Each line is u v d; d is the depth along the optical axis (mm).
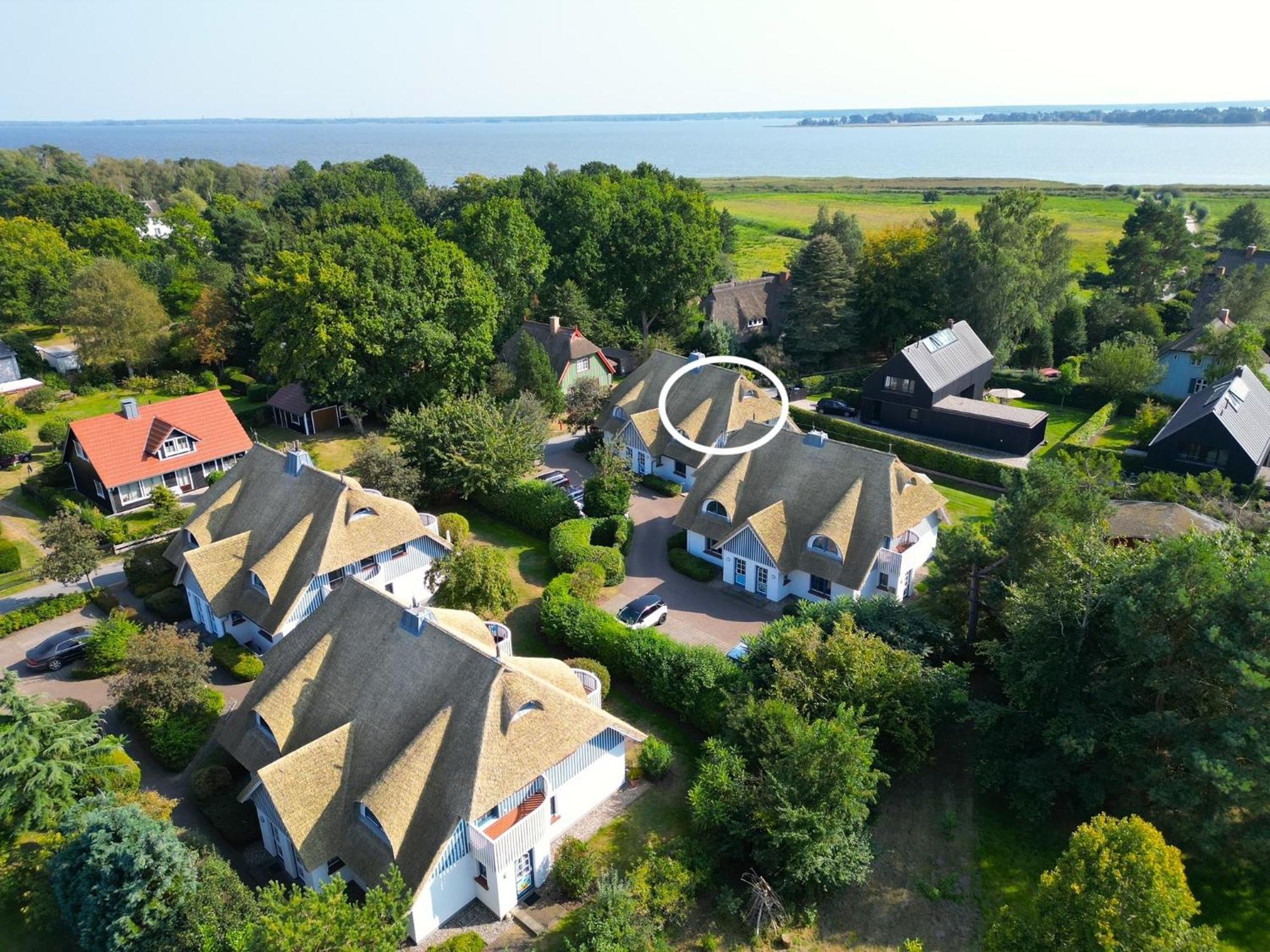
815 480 48094
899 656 33031
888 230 95000
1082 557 32062
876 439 71250
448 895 27109
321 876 27438
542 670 32594
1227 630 26906
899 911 27719
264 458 47344
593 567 47000
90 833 25188
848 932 27000
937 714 32938
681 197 104062
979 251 84250
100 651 40719
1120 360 78125
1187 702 29047
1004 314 85375
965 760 34594
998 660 32906
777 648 34219
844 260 90125
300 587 40750
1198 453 59125
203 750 35031
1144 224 104625
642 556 53031
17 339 91312
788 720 29750
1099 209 180000
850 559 45062
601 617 40969
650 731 36500
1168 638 27625
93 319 84688
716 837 29141
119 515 58750
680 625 45000
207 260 112312
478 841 26672
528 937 26781
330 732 29812
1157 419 70375
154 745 34406
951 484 65500
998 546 37594
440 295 72562
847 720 28547
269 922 20531
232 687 39594
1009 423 69750
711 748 30797
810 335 89938
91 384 87375
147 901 24500
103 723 36344
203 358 89250
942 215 93812
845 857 27344
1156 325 90438
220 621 42812
